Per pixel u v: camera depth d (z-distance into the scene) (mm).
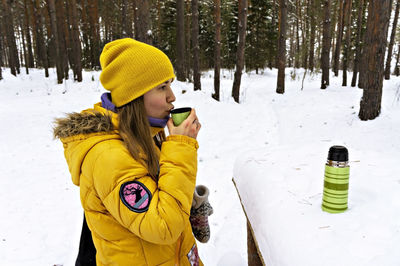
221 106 10773
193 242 1097
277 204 1313
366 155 1907
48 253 3439
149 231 779
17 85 17578
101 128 846
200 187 1229
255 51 25266
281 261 975
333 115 8711
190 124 917
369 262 824
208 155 6668
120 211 788
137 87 859
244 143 7430
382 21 6879
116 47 875
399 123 6629
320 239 977
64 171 5902
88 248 1058
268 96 13617
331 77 19703
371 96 7246
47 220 4168
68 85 15875
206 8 28750
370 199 1218
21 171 5863
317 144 2342
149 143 884
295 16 34531
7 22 21312
